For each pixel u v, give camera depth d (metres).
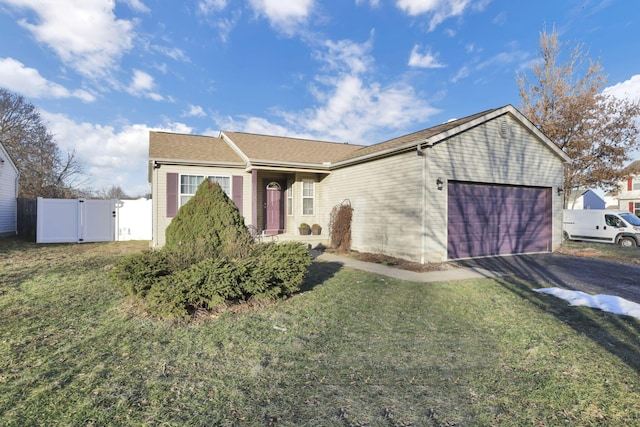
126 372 2.95
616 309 4.96
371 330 4.10
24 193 25.12
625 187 28.11
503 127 10.63
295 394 2.64
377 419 2.32
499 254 10.68
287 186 14.37
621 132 18.25
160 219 11.20
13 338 3.66
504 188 10.84
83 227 13.99
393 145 10.84
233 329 4.02
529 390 2.72
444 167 9.45
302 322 4.34
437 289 6.31
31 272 7.22
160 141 13.00
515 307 5.15
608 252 11.33
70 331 3.90
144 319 4.32
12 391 2.60
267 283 4.97
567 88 19.45
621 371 3.05
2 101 25.11
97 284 6.16
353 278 7.28
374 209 11.03
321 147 16.00
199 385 2.75
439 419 2.32
